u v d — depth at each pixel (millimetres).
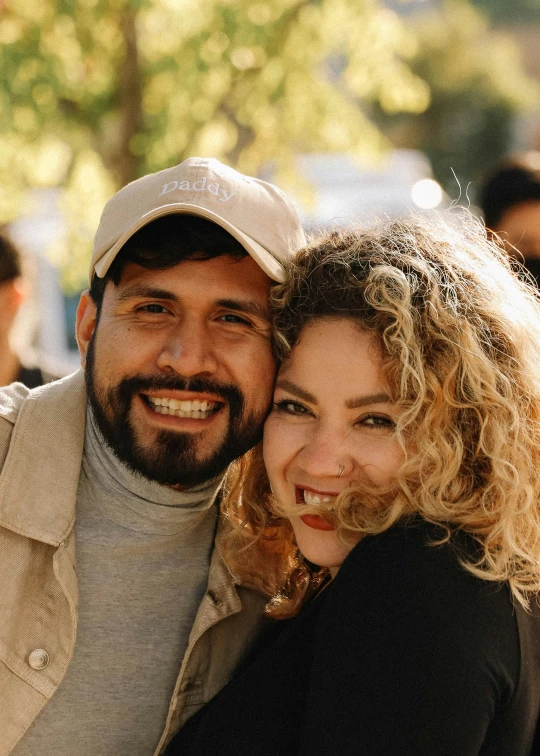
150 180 1768
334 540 1650
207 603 1734
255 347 1693
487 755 1348
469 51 20875
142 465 1686
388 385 1541
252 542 1830
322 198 7305
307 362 1588
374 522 1516
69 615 1662
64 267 5797
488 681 1310
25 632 1659
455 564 1396
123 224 1724
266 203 1758
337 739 1326
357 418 1573
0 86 5074
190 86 5324
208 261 1656
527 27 28344
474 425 1563
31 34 5117
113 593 1724
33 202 5906
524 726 1370
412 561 1402
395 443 1562
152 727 1719
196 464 1698
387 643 1340
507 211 3133
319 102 5762
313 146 6207
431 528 1466
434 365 1541
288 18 5355
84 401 1812
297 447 1634
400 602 1365
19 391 1874
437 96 20359
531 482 1576
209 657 1771
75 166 5594
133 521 1732
